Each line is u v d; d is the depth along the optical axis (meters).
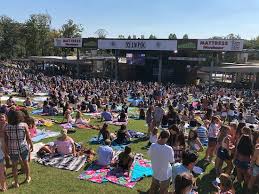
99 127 17.69
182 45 50.81
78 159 11.47
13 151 8.73
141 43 54.06
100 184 9.77
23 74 50.50
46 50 106.69
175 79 60.88
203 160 12.29
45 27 105.81
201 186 10.05
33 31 103.81
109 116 20.25
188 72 59.62
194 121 18.55
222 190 6.91
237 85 54.22
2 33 102.50
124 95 33.28
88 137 15.45
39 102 27.00
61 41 62.31
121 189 9.51
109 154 11.16
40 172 10.35
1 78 40.75
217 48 48.44
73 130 16.45
